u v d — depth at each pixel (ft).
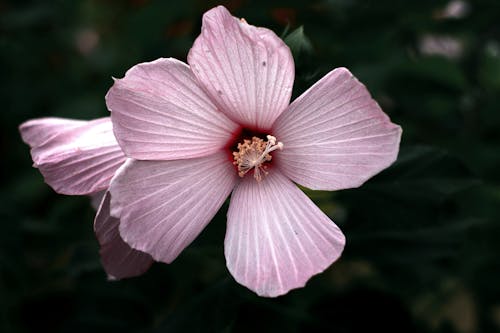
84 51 3.53
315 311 1.96
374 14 2.38
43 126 1.84
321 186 1.74
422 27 2.45
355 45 2.39
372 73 2.36
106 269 1.79
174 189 1.72
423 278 2.37
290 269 1.69
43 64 3.44
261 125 1.76
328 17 2.38
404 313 1.96
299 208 1.74
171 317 1.93
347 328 1.95
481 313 2.48
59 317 2.29
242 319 1.94
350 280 2.45
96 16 3.41
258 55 1.68
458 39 2.64
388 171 1.95
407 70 2.39
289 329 1.94
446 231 2.06
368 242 2.02
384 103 2.47
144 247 1.69
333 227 1.70
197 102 1.71
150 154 1.70
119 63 3.00
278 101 1.72
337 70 1.67
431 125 2.48
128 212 1.67
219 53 1.68
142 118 1.68
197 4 2.52
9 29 3.40
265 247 1.72
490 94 2.53
